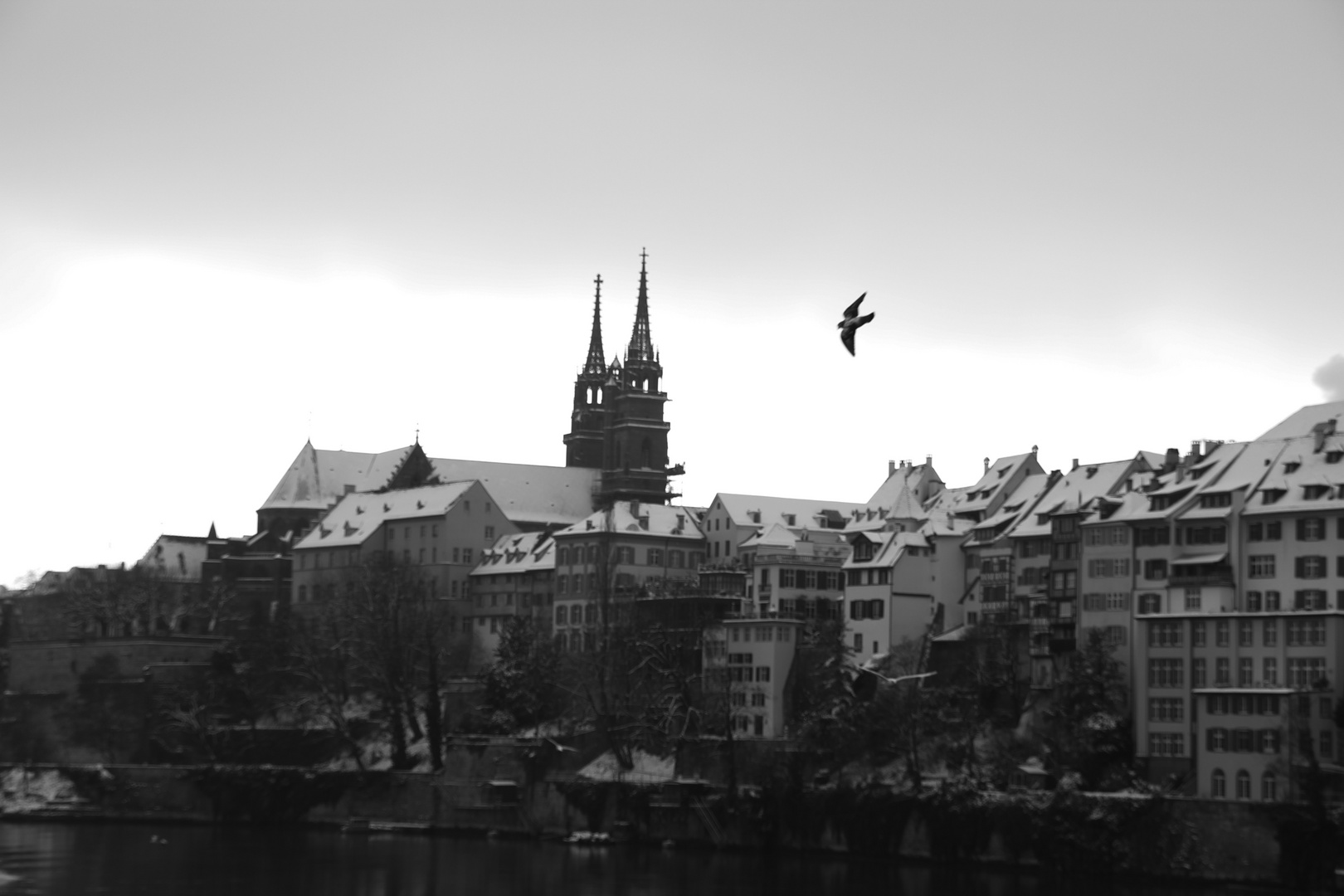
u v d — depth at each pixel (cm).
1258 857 19912
